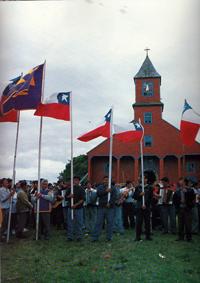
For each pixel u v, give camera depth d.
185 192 10.83
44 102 11.86
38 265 7.98
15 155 11.23
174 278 6.75
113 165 45.44
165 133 44.91
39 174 11.55
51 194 11.91
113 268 7.57
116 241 10.91
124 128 12.93
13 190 10.96
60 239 11.43
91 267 7.77
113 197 11.09
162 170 43.97
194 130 11.20
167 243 10.41
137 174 43.97
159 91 47.06
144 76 47.69
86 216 13.64
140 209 10.98
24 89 11.08
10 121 11.36
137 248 9.65
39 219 11.91
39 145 11.67
